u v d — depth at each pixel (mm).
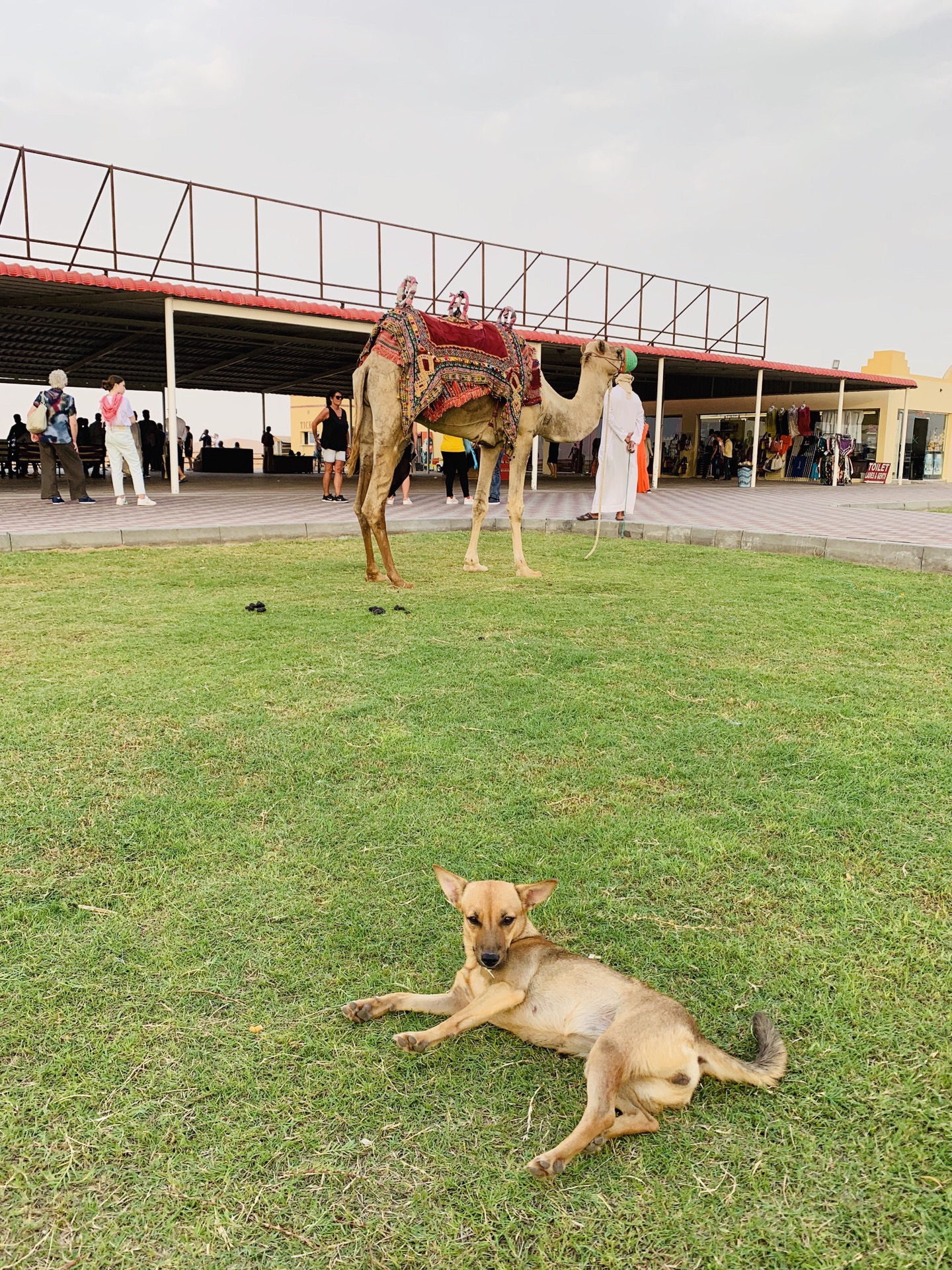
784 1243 1753
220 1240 1765
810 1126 2059
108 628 6363
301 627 6480
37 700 4750
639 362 24672
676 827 3461
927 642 6262
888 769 4000
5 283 14523
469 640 6168
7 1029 2350
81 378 29891
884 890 3033
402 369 7941
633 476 12984
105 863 3184
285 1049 2299
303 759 4078
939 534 11789
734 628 6621
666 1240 1763
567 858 3229
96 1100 2117
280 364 27125
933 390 34000
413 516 14047
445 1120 2078
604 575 9078
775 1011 2439
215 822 3492
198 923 2842
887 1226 1786
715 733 4438
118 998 2488
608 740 4328
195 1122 2061
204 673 5305
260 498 16922
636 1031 2053
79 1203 1842
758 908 2930
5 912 2869
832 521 14156
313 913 2906
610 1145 2018
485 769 3998
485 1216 1819
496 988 2330
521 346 8805
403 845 3324
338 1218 1815
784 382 33375
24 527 10844
